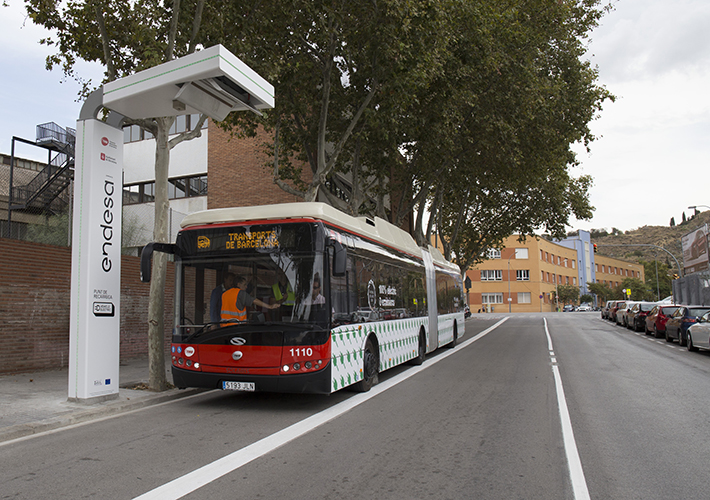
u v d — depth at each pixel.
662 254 195.00
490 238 38.59
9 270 11.00
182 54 10.65
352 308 8.74
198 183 25.22
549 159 24.08
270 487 4.40
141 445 5.79
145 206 25.14
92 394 7.87
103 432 6.44
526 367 12.97
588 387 9.91
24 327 11.27
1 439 6.02
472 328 32.69
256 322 7.55
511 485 4.52
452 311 19.11
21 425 6.43
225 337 7.59
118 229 8.45
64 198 21.11
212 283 7.85
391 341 10.99
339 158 20.05
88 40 10.50
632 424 6.89
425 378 11.05
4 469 4.93
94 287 7.99
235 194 24.27
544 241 88.38
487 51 17.98
